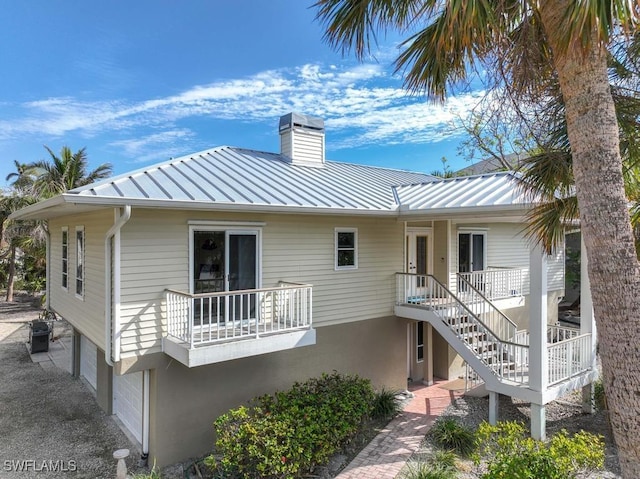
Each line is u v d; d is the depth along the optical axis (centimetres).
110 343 770
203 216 854
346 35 622
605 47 457
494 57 552
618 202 452
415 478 695
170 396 813
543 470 554
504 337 1374
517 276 1495
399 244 1220
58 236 1252
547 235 723
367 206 1021
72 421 1009
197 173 975
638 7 396
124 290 762
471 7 449
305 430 746
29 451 866
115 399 1050
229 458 700
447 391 1256
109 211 820
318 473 770
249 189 924
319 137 1422
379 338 1178
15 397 1161
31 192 2500
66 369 1416
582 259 1066
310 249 1031
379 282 1177
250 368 926
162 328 804
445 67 615
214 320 874
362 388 947
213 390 869
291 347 863
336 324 1085
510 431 667
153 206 709
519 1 523
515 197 916
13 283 2977
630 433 442
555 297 1766
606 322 455
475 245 1437
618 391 449
